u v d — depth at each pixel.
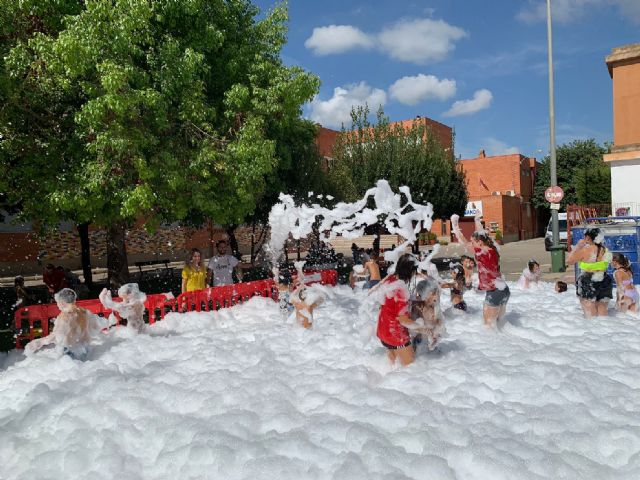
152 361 6.82
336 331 7.69
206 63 12.65
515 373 5.42
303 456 4.03
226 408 5.00
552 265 17.67
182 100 11.64
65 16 10.41
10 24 10.37
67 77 10.51
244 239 34.22
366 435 4.22
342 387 5.35
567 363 5.88
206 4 13.05
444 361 6.05
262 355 6.69
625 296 8.47
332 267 18.47
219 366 6.39
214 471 3.94
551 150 18.16
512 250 32.59
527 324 7.89
